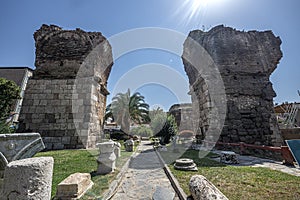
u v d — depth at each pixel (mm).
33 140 3355
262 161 6680
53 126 9750
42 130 9664
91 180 3852
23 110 9984
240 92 11156
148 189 3824
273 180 4039
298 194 3168
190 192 3182
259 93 11258
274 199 2977
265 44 12602
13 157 2957
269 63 12117
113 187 3592
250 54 12117
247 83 11422
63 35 11758
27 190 2037
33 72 10938
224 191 3361
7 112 11352
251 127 10500
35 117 9898
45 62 11094
